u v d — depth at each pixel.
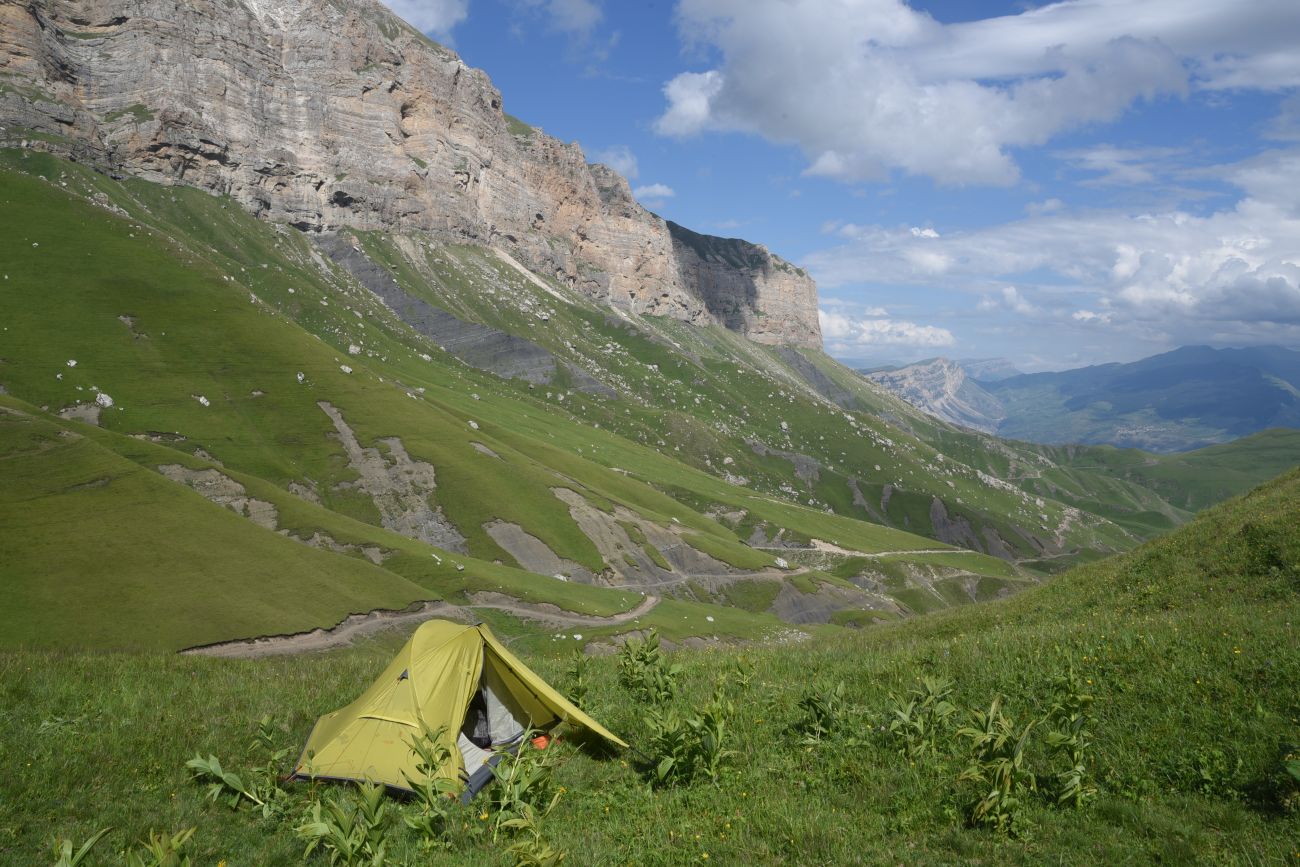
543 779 11.40
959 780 11.23
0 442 95.75
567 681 17.84
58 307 174.88
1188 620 17.09
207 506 97.69
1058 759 11.57
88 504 87.81
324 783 12.68
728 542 189.00
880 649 20.73
